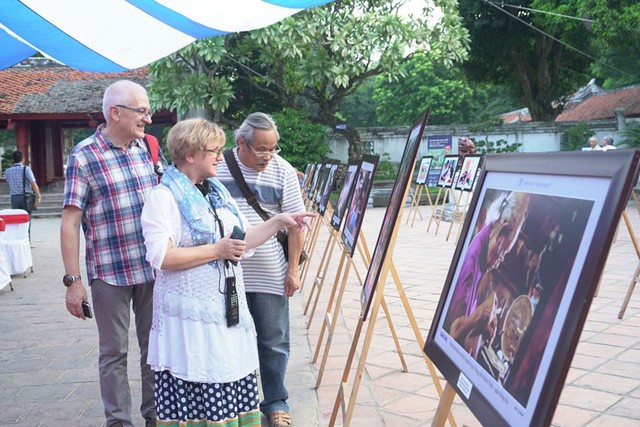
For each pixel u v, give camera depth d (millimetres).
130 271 3363
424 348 1989
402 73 18359
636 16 17875
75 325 6148
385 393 4039
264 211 3613
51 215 19797
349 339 5293
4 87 23250
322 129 19609
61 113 21766
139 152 3502
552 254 1369
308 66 17625
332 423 3258
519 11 22047
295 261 3570
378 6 18500
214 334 2629
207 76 17891
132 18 6480
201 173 2764
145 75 23391
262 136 3465
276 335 3596
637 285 6855
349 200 4535
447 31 18312
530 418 1270
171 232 2660
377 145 22219
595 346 4758
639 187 17391
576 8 20141
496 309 1565
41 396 4238
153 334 2713
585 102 29344
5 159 22688
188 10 6398
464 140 16594
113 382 3328
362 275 8203
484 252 1743
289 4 6570
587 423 3449
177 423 2705
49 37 6777
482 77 25547
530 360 1338
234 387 2711
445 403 1821
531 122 21688
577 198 1346
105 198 3346
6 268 7871
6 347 5438
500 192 1766
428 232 12727
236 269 2787
